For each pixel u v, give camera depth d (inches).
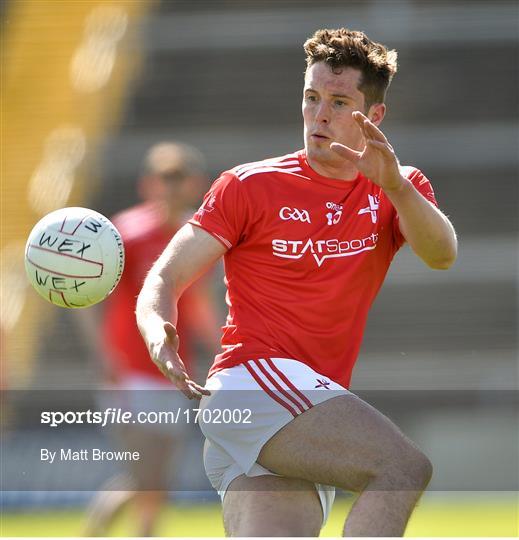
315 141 493.0
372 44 509.4
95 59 2046.0
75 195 1894.7
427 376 1636.3
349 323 498.3
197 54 2039.9
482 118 1941.4
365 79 498.3
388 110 1955.0
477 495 1310.3
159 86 2012.8
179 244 486.0
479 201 1871.3
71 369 1606.8
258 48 2036.2
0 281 1701.5
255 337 490.0
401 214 470.0
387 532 430.6
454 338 1711.4
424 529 943.7
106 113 1995.6
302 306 488.4
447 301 1731.1
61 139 1959.9
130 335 860.6
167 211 877.2
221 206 488.7
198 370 1467.8
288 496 478.3
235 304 501.4
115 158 1940.2
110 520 846.5
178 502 1200.2
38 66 2053.4
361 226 497.4
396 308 1720.0
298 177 498.3
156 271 479.8
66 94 2015.3
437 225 474.0
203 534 915.4
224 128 1974.7
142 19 2071.9
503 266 1764.3
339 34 502.9
